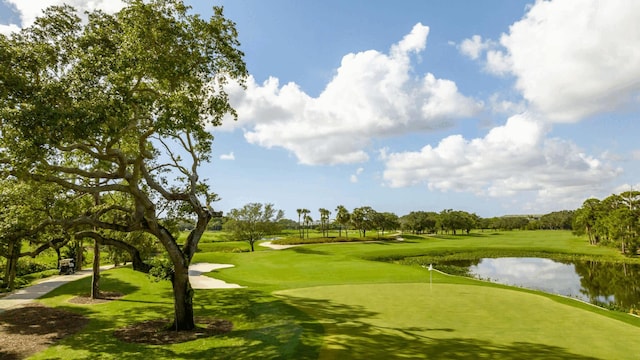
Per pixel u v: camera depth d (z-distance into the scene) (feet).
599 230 246.68
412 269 125.39
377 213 382.63
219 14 54.70
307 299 71.92
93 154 48.67
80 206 71.00
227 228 256.32
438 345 42.57
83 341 49.47
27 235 51.24
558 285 119.24
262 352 42.27
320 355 39.68
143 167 56.54
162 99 49.49
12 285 91.56
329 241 304.71
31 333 53.62
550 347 41.98
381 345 42.75
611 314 60.34
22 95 40.86
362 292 79.25
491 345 42.63
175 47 51.29
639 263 177.47
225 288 91.15
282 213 265.13
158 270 54.80
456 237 390.63
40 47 45.24
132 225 55.11
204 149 62.18
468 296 73.67
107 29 51.37
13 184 55.88
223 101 57.72
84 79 43.42
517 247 241.55
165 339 49.96
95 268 80.84
